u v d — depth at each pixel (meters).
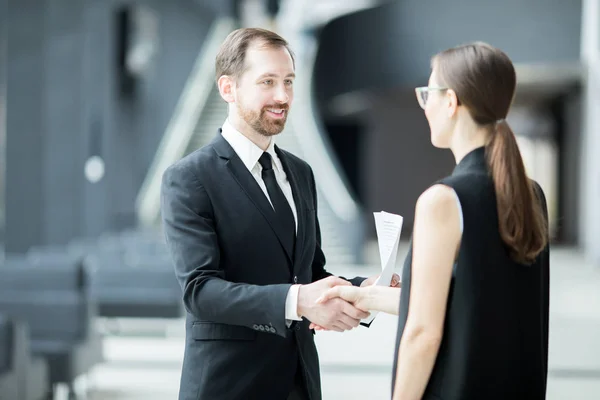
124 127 21.98
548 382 8.43
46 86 15.82
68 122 15.98
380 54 22.06
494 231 2.48
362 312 2.87
